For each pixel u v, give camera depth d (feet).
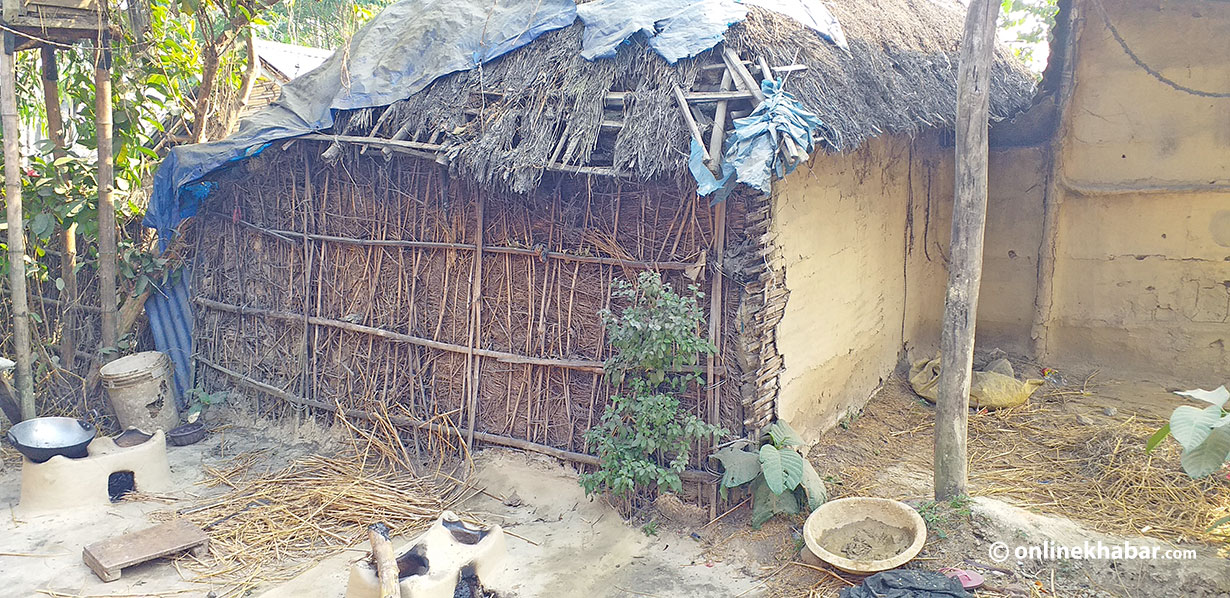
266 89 36.11
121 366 25.14
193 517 20.71
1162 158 24.90
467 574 16.96
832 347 22.82
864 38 21.40
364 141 21.95
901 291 27.96
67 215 26.35
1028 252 27.50
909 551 16.10
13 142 23.27
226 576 18.15
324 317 25.26
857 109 18.74
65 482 20.80
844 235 22.97
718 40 18.02
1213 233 24.64
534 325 21.47
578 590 17.28
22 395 24.17
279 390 26.17
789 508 18.38
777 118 16.06
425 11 23.73
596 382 20.67
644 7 19.85
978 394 24.94
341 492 21.48
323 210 24.79
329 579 18.01
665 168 17.17
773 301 18.83
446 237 22.53
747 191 18.07
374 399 24.29
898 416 24.95
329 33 39.93
